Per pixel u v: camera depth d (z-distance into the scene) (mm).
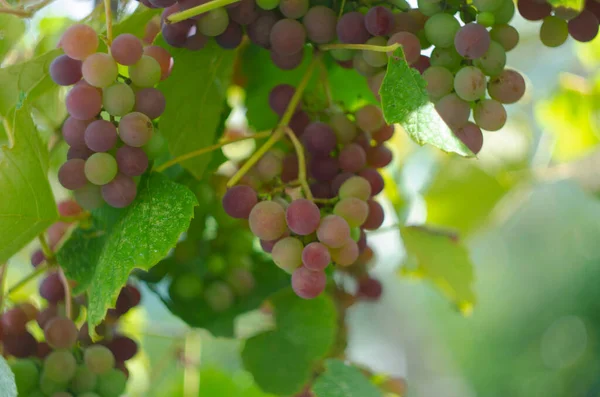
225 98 968
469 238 1244
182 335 1064
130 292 944
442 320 5695
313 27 903
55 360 898
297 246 874
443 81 888
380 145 950
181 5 884
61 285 934
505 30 900
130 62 871
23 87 918
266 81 998
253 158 913
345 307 1032
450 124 887
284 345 1006
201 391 1066
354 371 955
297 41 904
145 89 881
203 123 957
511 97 894
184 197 870
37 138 901
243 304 997
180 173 972
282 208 879
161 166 929
